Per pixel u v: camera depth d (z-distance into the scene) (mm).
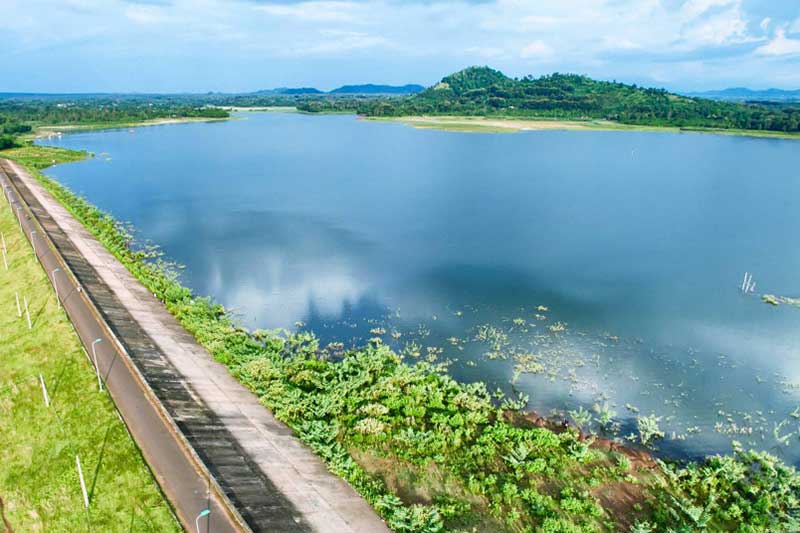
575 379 39531
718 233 76812
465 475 28969
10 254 56031
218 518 23812
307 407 33656
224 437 29516
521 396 36688
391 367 39688
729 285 57844
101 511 24344
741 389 39031
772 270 62344
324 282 57344
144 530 23203
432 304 52219
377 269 61375
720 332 47469
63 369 34750
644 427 33719
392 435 31750
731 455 32031
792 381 40188
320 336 45344
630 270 61875
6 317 42938
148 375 34312
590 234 75688
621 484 28984
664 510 27141
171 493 25125
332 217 83500
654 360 42625
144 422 29984
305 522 24375
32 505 24984
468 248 69062
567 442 31969
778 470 30125
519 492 27656
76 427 29531
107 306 44188
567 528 25312
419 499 27203
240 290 54688
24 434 29484
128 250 64625
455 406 34594
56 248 56250
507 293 55031
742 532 25797
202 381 35125
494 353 42875
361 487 27422
